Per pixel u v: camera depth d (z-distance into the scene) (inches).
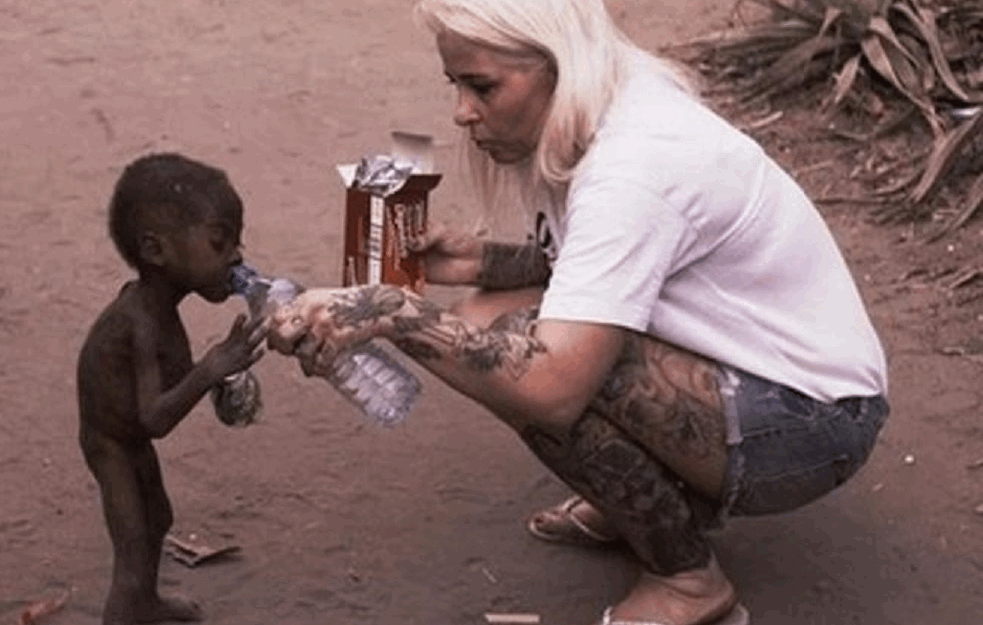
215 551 154.3
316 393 182.1
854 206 224.8
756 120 245.9
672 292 133.1
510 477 169.2
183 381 130.3
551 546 158.6
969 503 166.9
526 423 135.6
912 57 245.8
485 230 153.6
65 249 208.7
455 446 174.2
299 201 222.1
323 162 232.2
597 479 137.3
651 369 134.0
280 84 252.5
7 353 187.0
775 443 136.9
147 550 141.8
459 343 125.0
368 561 155.6
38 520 160.1
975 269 209.0
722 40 261.0
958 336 196.4
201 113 243.4
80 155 230.8
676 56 263.4
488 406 128.9
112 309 134.4
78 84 250.1
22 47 261.1
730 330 135.2
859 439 140.3
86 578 152.1
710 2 283.9
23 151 231.1
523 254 150.3
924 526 163.5
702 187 128.6
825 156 236.4
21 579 151.6
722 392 135.2
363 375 129.4
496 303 153.2
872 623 150.2
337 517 161.9
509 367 125.3
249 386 137.9
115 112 242.5
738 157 131.7
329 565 154.7
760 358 136.1
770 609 151.4
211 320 194.2
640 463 136.7
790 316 136.6
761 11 276.8
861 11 247.9
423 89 254.2
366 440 174.6
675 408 134.4
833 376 138.0
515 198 144.3
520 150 133.0
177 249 130.2
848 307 139.6
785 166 234.4
